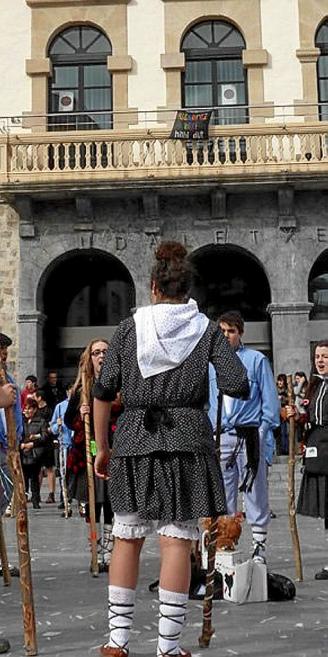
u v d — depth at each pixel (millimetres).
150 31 19188
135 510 3582
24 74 19062
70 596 5629
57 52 19281
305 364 17406
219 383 3678
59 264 18719
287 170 17203
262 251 17906
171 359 3609
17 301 17984
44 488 15875
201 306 19125
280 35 19109
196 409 3658
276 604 5277
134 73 19031
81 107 19078
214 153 17500
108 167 17375
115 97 18938
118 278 19266
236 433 6203
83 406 6523
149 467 3549
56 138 17641
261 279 19109
